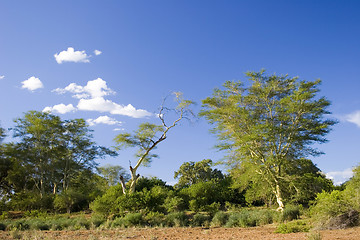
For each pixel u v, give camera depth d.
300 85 23.20
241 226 16.31
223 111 23.88
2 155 33.53
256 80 24.77
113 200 22.72
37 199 28.48
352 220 11.13
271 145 22.92
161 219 18.66
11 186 35.50
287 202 22.02
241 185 24.81
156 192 22.78
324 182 23.56
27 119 33.50
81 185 38.72
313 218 13.42
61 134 35.59
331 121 22.84
